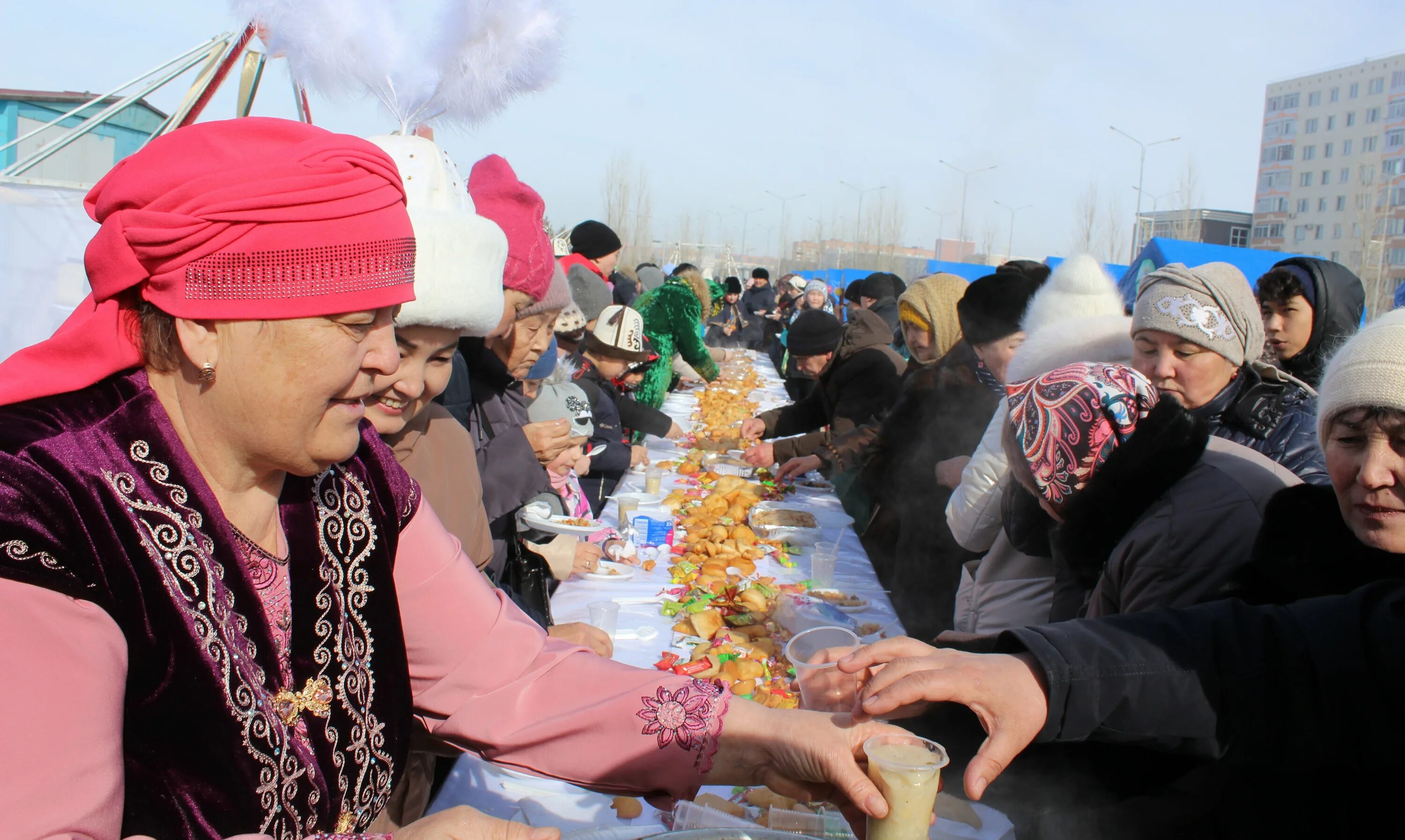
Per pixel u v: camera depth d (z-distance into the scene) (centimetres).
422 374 146
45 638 74
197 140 85
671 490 398
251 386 85
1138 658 113
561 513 299
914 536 354
